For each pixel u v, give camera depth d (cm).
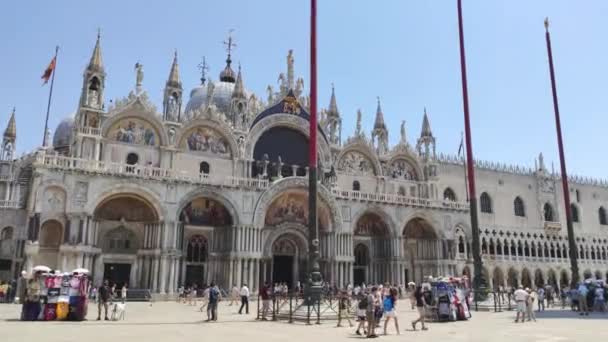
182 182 5588
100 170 5159
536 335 2483
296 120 6925
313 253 3338
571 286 5216
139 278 5397
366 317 2475
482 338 2358
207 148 6288
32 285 3109
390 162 7769
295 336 2391
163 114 6125
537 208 9325
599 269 9719
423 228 7719
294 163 6912
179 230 5562
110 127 5694
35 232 4797
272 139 6825
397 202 7112
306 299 3222
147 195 5403
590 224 9962
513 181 9188
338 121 7300
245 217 5888
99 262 5331
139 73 5938
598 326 2966
